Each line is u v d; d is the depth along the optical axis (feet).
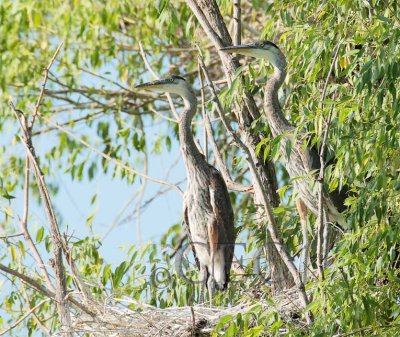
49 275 38.52
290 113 44.06
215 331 34.99
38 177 36.86
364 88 35.01
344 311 34.04
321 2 41.06
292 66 40.78
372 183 34.37
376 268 34.45
